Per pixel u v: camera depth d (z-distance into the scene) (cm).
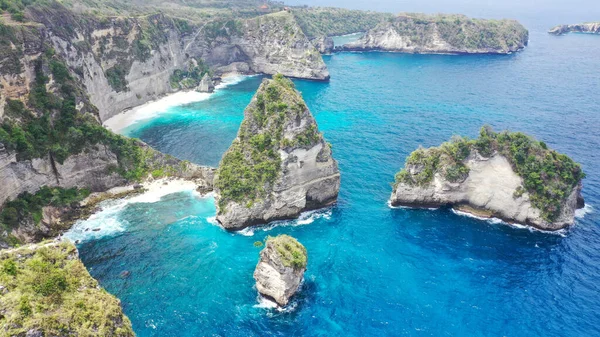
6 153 6956
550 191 7369
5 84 7606
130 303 5759
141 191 8625
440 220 7825
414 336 5362
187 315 5603
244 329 5422
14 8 9206
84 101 9344
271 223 7675
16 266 4206
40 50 8562
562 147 10519
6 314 3703
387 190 8800
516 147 7638
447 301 5909
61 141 8188
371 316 5653
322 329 5447
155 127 12519
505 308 5788
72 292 4197
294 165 7619
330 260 6688
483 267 6569
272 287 5781
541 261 6694
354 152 10488
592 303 5841
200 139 11694
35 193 7531
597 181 8906
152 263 6562
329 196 8206
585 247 7006
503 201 7744
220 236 7269
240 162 7644
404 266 6588
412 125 12262
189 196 8494
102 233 7288
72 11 12319
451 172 7862
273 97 7831
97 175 8519
